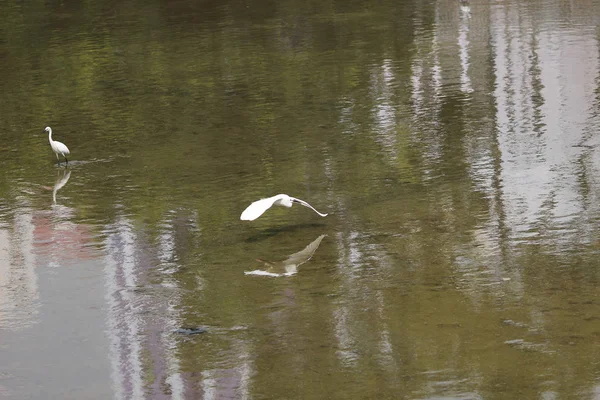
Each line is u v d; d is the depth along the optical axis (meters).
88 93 30.34
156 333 13.04
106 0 52.22
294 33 39.19
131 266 15.62
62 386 11.62
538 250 15.39
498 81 28.64
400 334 12.52
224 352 12.30
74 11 49.00
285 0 49.00
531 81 28.41
